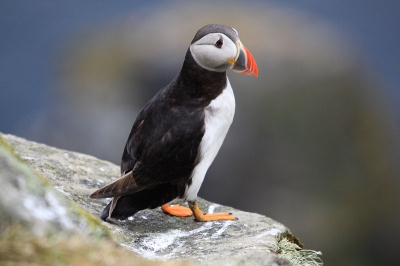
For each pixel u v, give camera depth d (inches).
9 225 166.9
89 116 698.2
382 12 1200.8
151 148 277.9
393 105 815.1
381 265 613.6
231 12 844.0
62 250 169.3
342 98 653.9
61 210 185.3
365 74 711.1
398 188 642.2
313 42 740.7
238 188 602.2
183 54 722.8
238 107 625.9
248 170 606.2
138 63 724.7
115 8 1167.0
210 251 245.6
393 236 615.8
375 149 647.1
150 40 757.9
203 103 284.4
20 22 1125.1
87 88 722.8
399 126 765.3
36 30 1106.7
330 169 619.5
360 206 611.5
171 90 288.8
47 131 708.7
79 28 1023.6
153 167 276.8
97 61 754.8
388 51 1128.8
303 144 621.6
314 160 616.7
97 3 1175.6
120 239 257.3
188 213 300.8
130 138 290.8
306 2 1205.7
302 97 642.8
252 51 696.4
